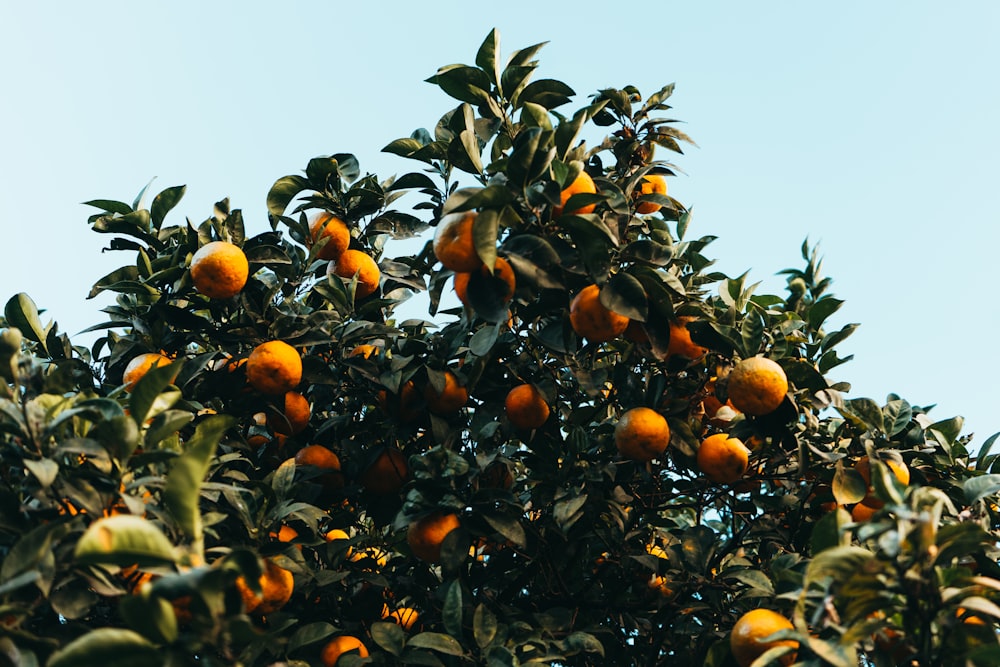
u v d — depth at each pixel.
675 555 2.66
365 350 2.76
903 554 2.11
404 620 2.69
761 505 2.68
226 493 2.36
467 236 2.38
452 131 2.68
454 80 2.58
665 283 2.50
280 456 2.72
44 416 2.21
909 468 2.61
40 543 2.11
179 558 2.04
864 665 2.37
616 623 2.68
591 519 2.61
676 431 2.57
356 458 2.68
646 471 2.57
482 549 2.81
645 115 2.82
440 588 2.55
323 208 2.77
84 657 2.00
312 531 2.51
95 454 2.19
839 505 2.47
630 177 2.75
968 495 2.38
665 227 2.66
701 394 2.62
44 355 2.68
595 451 2.66
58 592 2.19
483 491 2.50
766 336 2.58
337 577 2.49
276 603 2.37
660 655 2.73
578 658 2.67
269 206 2.75
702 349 2.59
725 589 2.62
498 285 2.40
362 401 2.77
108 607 2.35
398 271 2.87
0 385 2.26
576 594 2.67
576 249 2.46
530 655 2.42
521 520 2.62
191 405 2.38
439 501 2.49
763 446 2.61
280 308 2.73
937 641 2.15
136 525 2.02
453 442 2.68
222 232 2.67
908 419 2.60
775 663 2.27
